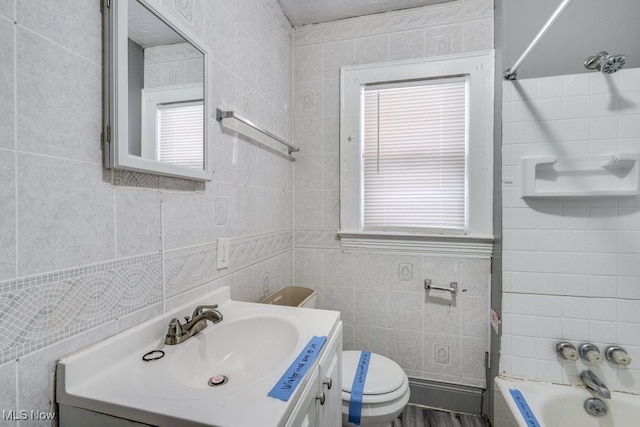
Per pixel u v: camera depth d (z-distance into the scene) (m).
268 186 1.57
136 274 0.80
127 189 0.78
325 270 1.87
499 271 1.49
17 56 0.55
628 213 1.34
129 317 0.78
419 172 1.74
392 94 1.77
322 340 0.85
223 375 0.88
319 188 1.88
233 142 1.25
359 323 1.82
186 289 0.98
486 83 1.60
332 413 0.95
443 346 1.70
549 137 1.40
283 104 1.77
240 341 0.98
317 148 1.88
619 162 1.31
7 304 0.54
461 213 1.68
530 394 1.34
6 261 0.54
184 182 0.97
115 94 0.71
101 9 0.70
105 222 0.72
